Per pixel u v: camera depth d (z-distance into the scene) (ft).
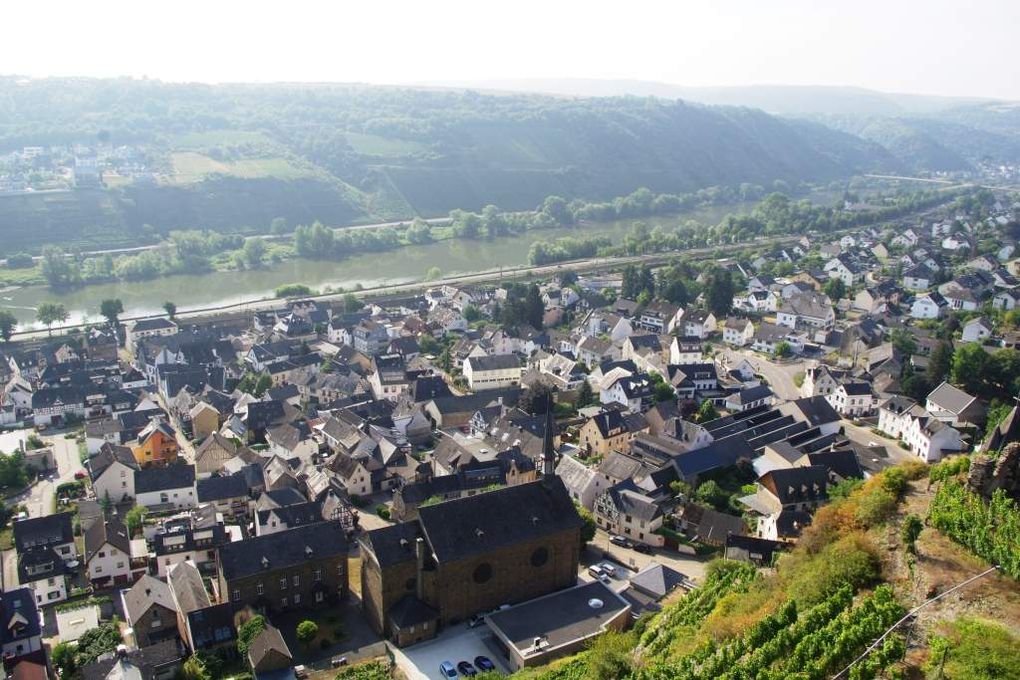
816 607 272.92
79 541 460.14
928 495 329.52
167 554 425.28
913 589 267.39
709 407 634.02
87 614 393.70
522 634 357.82
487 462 528.22
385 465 547.90
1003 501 286.05
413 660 353.72
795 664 252.42
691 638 315.17
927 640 242.37
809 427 602.85
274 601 384.88
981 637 226.58
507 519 392.27
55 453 594.65
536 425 603.26
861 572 286.46
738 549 417.08
